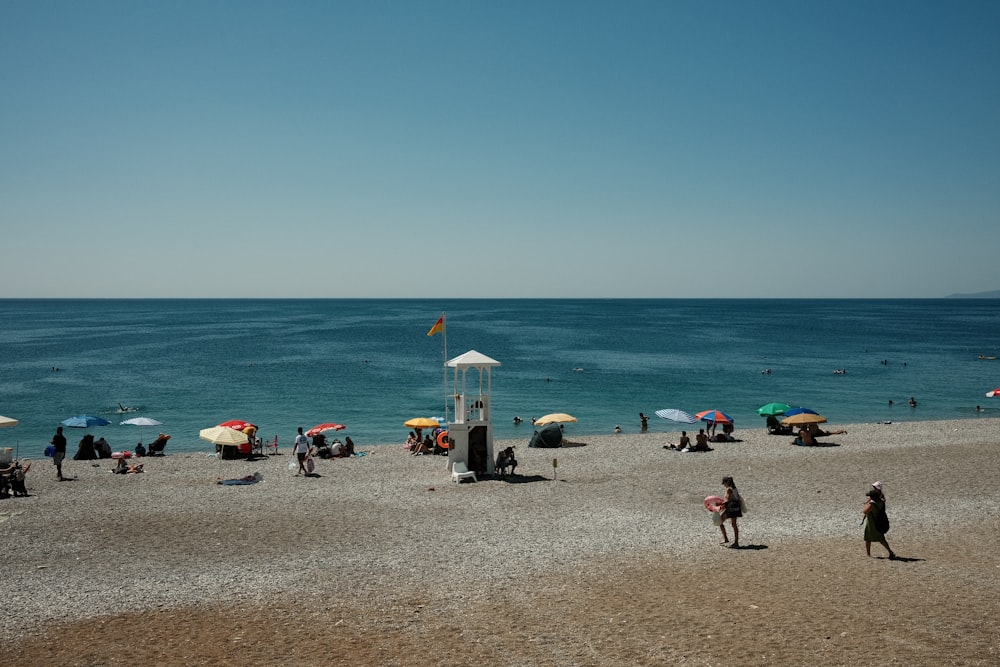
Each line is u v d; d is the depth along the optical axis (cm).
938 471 2978
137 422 3891
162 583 1642
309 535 2067
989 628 1236
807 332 15875
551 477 2928
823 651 1169
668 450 3638
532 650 1237
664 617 1370
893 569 1647
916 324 19738
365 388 6862
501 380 7456
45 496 2592
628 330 16400
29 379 7438
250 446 3609
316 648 1271
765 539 1986
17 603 1516
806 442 3744
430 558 1833
